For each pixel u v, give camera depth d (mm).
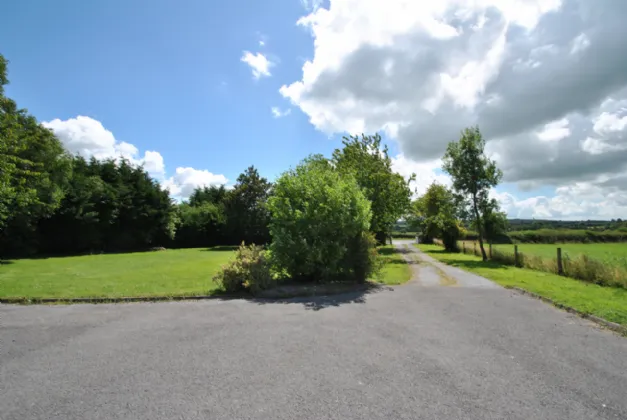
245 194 47438
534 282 11828
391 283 12039
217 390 3895
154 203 39500
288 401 3633
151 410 3469
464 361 4750
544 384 4035
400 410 3438
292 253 11227
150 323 6809
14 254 27203
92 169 37156
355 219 11492
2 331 6258
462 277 13688
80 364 4688
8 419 3311
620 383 4066
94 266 18375
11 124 18781
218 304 8641
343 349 5234
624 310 7254
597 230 56812
